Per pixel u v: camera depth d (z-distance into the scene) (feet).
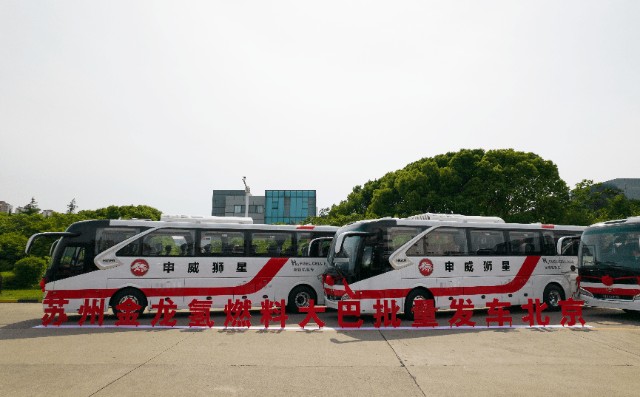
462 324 38.86
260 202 277.85
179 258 45.57
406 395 19.90
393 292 42.45
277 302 46.32
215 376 22.76
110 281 43.09
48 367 24.44
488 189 100.53
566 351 29.14
